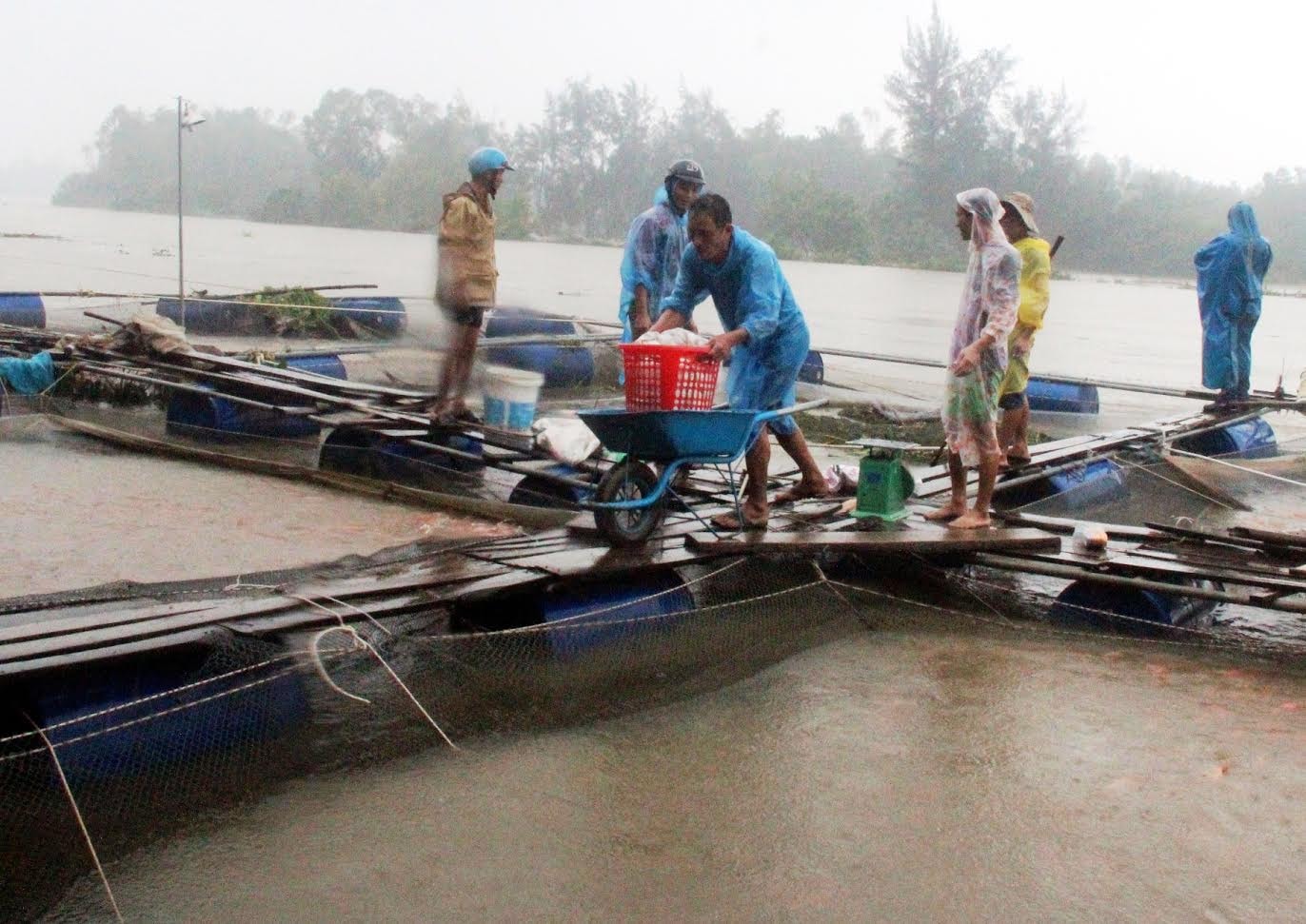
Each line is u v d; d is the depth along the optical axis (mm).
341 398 9742
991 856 4023
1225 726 5117
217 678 4660
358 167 106312
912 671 5707
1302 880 3928
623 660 5703
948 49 74000
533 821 4203
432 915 3637
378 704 5109
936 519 7078
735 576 6672
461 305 9008
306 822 4180
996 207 6598
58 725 4336
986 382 6672
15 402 11000
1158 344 26234
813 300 37031
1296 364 24000
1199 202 86750
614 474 6207
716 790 4457
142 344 11344
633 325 8758
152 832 4102
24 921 3592
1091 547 6730
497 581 5648
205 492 8648
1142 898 3807
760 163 97188
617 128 92188
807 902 3740
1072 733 5016
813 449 11523
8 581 6340
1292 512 9781
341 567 5949
